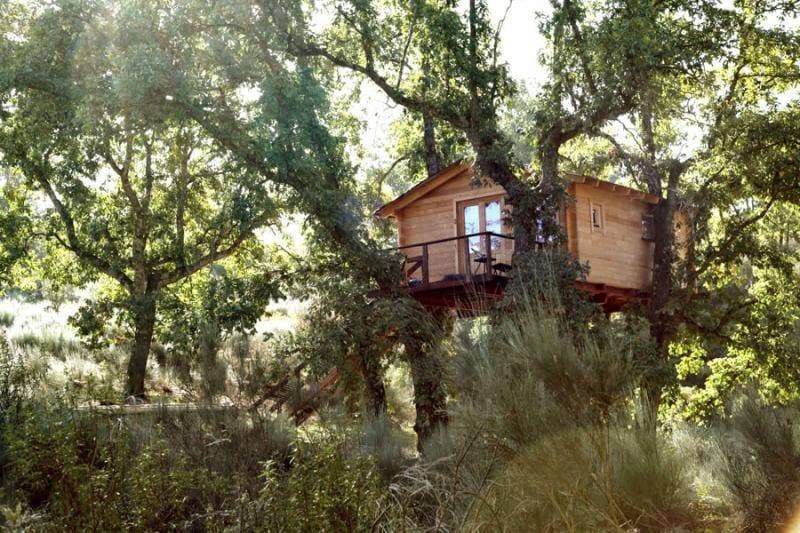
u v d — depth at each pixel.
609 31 17.41
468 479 6.43
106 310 23.39
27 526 5.67
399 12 20.45
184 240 27.39
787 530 7.22
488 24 19.16
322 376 15.85
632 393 6.88
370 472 6.01
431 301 20.09
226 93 18.33
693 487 8.08
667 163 22.08
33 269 26.72
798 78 21.28
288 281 18.72
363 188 29.55
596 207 23.44
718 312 22.22
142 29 16.56
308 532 5.53
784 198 20.11
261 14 17.70
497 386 6.50
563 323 7.60
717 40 19.36
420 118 22.62
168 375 18.02
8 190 25.81
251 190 17.69
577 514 5.91
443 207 24.16
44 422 7.77
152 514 6.46
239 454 9.30
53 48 16.78
